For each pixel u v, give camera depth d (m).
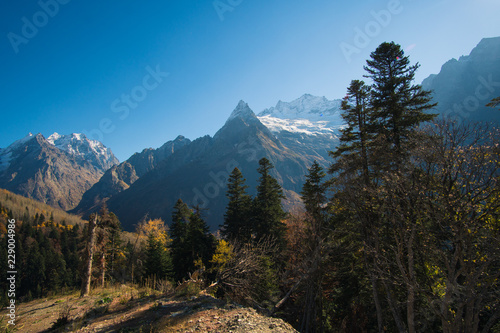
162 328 7.50
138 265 31.89
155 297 11.95
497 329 11.77
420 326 14.32
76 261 66.19
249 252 16.81
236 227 31.39
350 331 18.19
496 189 9.16
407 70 17.67
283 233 27.67
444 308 9.90
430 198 10.84
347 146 18.44
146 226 49.94
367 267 14.15
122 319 8.97
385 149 14.27
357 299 18.27
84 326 8.73
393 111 16.67
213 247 31.56
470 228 9.26
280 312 17.89
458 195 9.99
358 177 15.05
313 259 16.89
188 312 8.88
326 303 21.27
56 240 78.06
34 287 56.19
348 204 15.20
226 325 7.33
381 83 18.20
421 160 11.81
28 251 61.31
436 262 10.97
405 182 11.70
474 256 9.57
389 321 16.39
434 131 11.83
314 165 24.00
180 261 29.89
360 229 15.23
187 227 35.19
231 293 15.59
